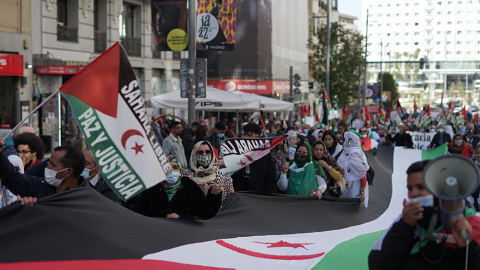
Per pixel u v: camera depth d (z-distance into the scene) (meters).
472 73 179.88
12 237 5.17
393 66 175.25
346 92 53.28
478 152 11.55
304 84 63.56
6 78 27.20
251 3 45.66
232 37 18.17
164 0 17.41
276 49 50.97
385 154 14.80
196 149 7.38
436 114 40.72
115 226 5.68
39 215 5.32
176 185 7.32
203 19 18.16
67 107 29.83
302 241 7.28
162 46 17.64
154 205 7.09
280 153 11.52
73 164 5.87
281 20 52.69
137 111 5.61
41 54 29.42
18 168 7.38
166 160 5.72
